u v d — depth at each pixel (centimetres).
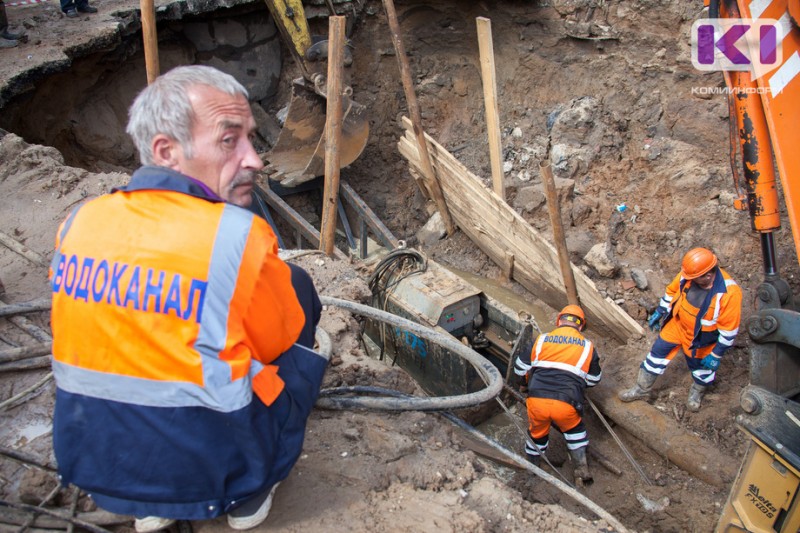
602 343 789
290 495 276
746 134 493
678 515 554
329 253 711
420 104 1159
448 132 1127
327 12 1092
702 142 881
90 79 934
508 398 714
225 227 188
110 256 188
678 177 865
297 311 215
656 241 844
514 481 581
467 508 286
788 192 432
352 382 381
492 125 855
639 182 909
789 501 353
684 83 902
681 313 581
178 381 192
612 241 862
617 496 585
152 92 190
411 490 291
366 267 820
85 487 207
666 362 613
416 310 720
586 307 780
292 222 958
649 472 604
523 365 611
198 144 192
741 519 383
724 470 568
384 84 1169
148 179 193
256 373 200
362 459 302
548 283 845
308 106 1001
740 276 767
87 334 192
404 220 1093
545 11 1010
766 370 481
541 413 573
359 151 1012
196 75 191
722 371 668
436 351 705
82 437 201
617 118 959
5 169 609
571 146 976
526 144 1034
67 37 868
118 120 991
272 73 1162
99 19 923
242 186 208
